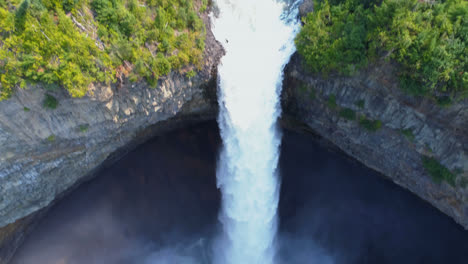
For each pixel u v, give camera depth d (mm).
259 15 43156
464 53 31375
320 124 43469
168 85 37281
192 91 40594
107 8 32469
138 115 37406
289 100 42875
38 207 37031
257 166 43469
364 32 34469
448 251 41000
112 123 35719
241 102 41594
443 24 32125
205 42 39844
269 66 40938
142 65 34062
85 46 30750
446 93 32844
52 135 32750
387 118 37781
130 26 33625
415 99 34938
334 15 37500
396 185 43281
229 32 42375
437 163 37375
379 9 33000
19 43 27703
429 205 41438
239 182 44094
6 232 36656
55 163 34875
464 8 31969
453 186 36906
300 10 41719
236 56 41125
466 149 34781
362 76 36375
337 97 39406
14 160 31984
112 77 32688
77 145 35375
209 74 40094
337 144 44500
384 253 42375
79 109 32281
